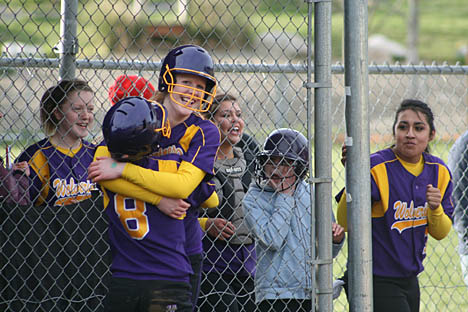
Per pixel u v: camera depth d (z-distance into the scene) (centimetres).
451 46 12756
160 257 1011
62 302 1212
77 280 1216
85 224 1218
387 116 3152
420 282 2283
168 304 1003
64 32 1399
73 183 1314
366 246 1141
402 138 1449
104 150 1053
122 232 1022
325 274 1145
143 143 982
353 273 1145
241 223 1338
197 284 1112
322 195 1134
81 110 1312
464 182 1747
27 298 1179
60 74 1402
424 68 1792
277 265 1332
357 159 1134
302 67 1473
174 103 1072
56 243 1196
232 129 1421
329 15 1121
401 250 1435
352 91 1129
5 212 1171
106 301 1022
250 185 1405
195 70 1058
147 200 1009
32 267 1179
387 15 12688
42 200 1298
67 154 1316
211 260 1354
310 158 1138
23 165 1237
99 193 1262
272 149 1330
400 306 1415
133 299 997
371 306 1148
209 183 1087
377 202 1445
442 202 1512
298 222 1337
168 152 1055
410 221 1449
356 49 1123
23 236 1176
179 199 1018
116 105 998
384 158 1466
